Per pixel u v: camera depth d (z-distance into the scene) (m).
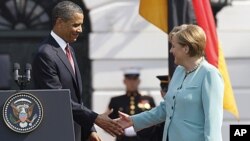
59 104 12.43
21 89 12.84
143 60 23.55
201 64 12.55
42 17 23.86
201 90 12.38
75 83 14.02
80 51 23.81
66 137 12.43
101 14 23.52
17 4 23.77
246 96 23.61
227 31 23.62
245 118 23.56
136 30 23.56
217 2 23.06
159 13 16.44
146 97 19.92
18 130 12.27
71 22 13.84
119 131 13.78
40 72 13.76
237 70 23.66
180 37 12.48
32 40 23.91
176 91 12.59
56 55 13.83
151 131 17.38
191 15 16.19
